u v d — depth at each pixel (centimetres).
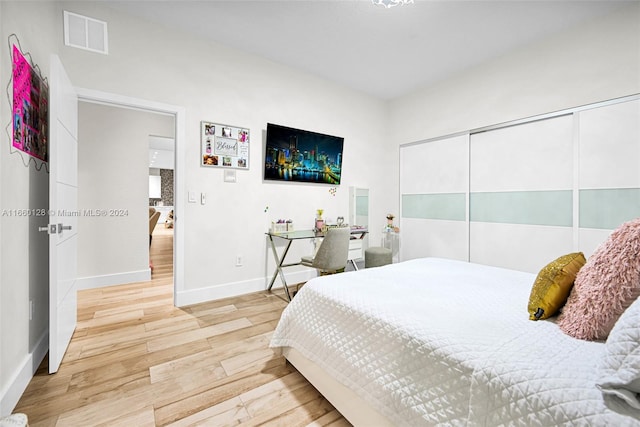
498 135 305
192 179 270
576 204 251
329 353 131
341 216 383
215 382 155
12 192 139
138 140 349
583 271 103
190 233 270
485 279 168
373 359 112
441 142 359
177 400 140
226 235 292
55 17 207
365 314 122
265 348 192
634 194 222
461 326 104
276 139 314
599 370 71
